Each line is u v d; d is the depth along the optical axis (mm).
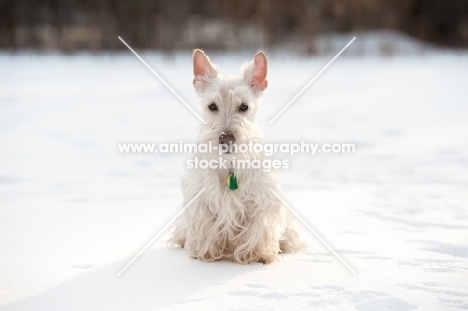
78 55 42156
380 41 49750
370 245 4926
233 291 3822
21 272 4211
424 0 54469
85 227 5535
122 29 47812
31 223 5676
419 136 11695
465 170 8469
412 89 20891
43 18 47094
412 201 6641
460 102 17109
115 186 7578
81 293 3805
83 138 11453
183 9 46281
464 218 5805
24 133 11914
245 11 49875
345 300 3635
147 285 3963
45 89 20016
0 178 7977
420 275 4121
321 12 50031
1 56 38781
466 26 55406
